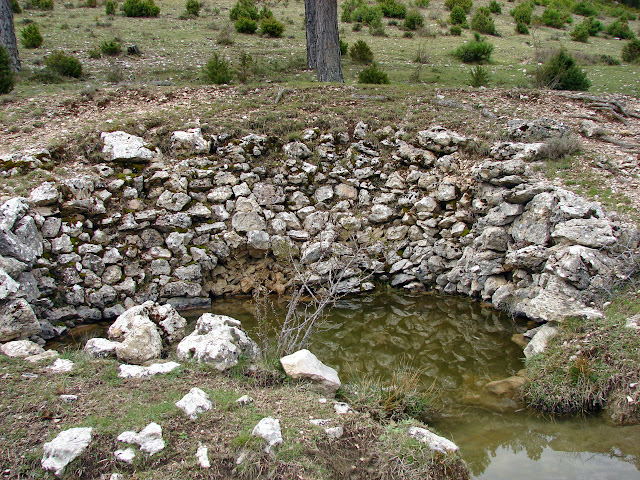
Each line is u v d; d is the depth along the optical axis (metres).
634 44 20.92
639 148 10.28
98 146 9.85
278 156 10.70
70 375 5.09
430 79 16.73
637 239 7.58
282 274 9.60
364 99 12.77
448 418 5.62
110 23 23.17
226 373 5.38
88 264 8.35
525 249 8.23
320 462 4.21
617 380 5.73
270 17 25.89
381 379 6.43
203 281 9.30
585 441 5.21
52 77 14.71
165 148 10.31
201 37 22.31
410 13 28.27
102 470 3.90
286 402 4.94
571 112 12.35
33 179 8.64
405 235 10.12
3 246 7.27
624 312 6.55
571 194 8.39
